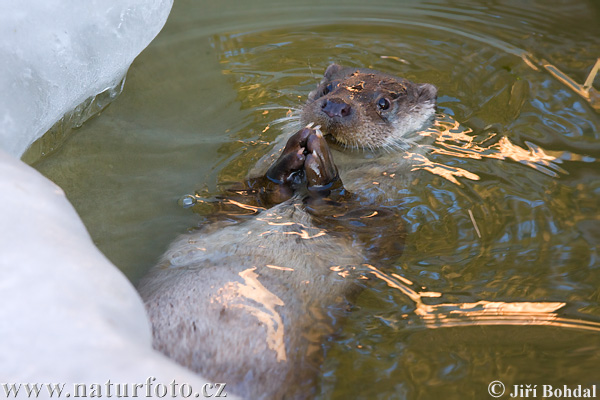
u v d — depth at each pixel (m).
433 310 3.24
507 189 4.24
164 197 4.22
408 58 6.23
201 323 2.95
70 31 3.97
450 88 5.74
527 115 5.21
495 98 5.52
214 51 6.25
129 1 4.47
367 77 5.09
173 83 5.66
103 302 2.23
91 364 1.89
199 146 4.83
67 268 2.26
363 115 4.53
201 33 6.50
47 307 2.06
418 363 2.83
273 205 4.04
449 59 6.20
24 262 2.20
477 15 6.98
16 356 1.89
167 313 2.99
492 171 4.43
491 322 3.13
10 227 2.33
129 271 3.55
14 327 1.97
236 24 6.72
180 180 4.41
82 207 4.03
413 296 3.36
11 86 3.52
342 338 3.02
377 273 3.53
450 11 7.05
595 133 4.93
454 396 2.66
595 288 3.41
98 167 4.43
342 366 2.82
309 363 2.89
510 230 3.88
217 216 3.94
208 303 3.05
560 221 3.95
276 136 4.90
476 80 5.85
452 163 4.54
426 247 3.75
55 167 4.32
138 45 4.74
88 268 2.35
